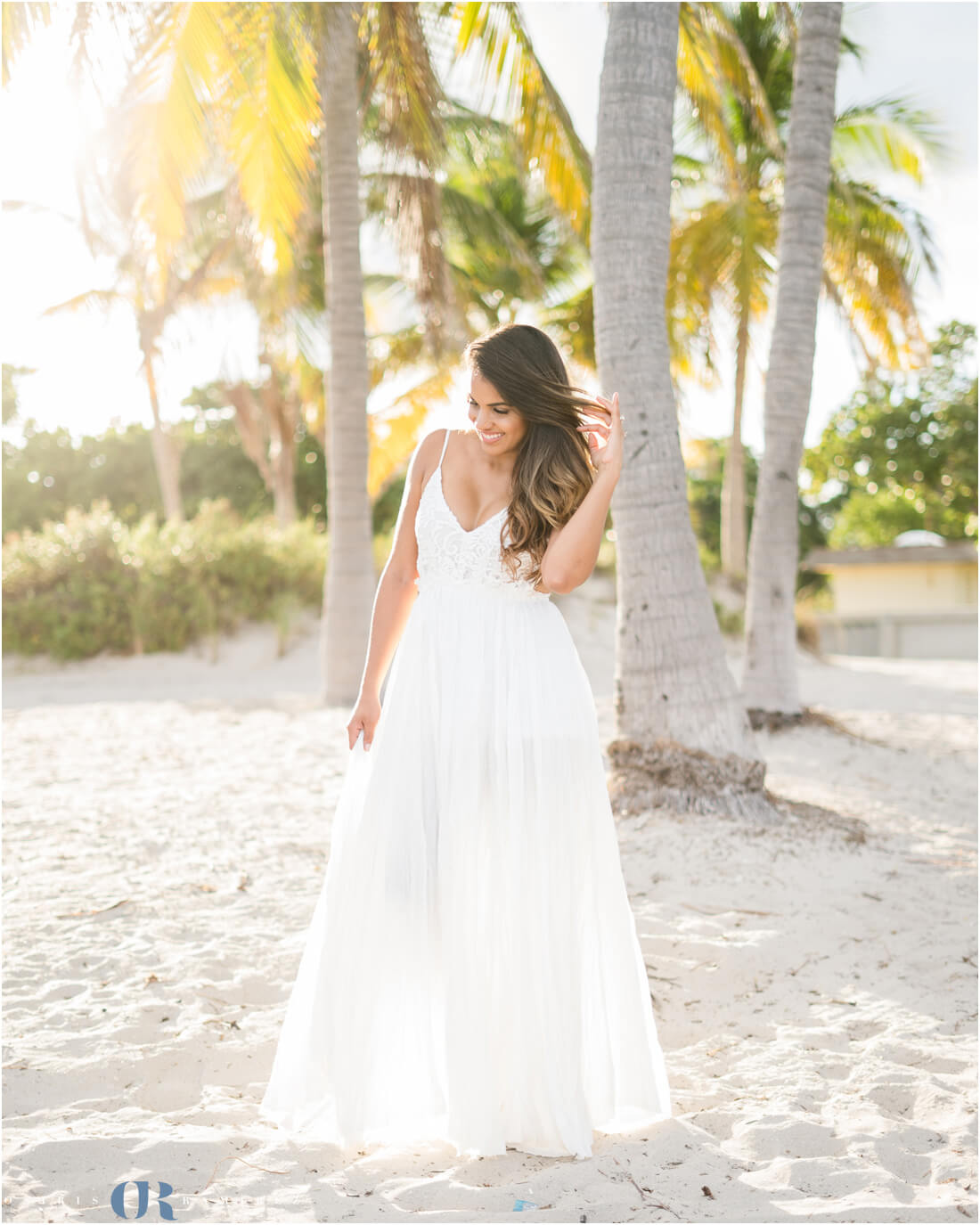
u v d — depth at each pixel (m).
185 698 11.41
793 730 8.31
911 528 34.06
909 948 3.55
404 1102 2.30
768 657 8.55
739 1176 2.15
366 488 9.74
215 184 14.27
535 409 2.36
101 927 3.67
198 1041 2.79
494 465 2.48
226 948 3.48
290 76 6.67
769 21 13.37
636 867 4.39
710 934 3.65
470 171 16.12
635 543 5.30
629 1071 2.40
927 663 19.11
